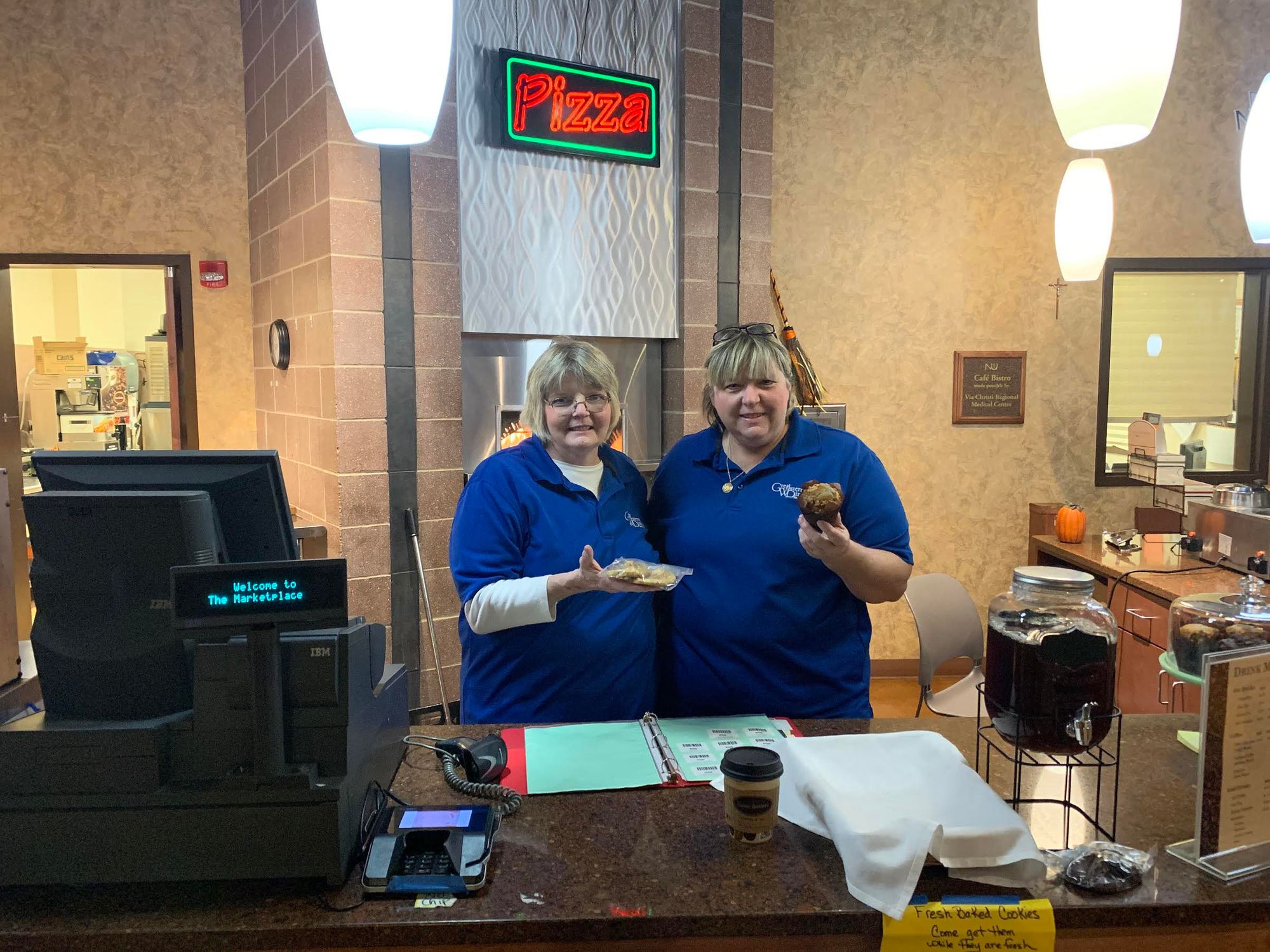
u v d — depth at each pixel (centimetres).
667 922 110
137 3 411
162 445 625
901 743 140
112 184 416
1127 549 377
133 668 123
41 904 115
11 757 117
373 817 131
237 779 117
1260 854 121
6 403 432
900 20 455
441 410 362
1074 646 129
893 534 186
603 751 158
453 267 359
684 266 407
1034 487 485
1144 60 128
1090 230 390
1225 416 503
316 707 121
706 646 188
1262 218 186
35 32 402
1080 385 483
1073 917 112
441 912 112
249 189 429
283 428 402
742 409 184
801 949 112
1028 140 468
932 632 295
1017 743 135
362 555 348
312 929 109
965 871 116
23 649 164
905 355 470
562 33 377
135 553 122
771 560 183
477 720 189
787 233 456
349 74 134
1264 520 321
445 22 137
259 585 114
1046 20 138
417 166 348
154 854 117
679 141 405
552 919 110
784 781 139
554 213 382
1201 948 115
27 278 677
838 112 455
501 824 133
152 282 705
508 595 170
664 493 202
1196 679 150
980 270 471
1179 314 493
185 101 421
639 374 416
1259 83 476
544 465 190
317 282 349
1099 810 138
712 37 404
